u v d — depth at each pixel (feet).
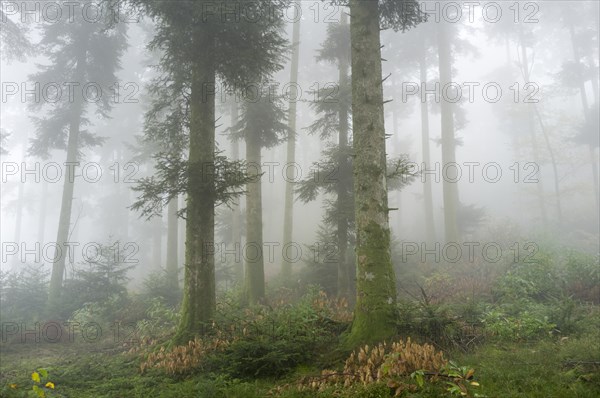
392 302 26.16
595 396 16.46
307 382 21.09
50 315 51.42
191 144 32.91
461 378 17.43
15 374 29.58
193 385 22.25
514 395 16.85
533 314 29.86
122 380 25.03
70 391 24.02
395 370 19.31
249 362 23.88
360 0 30.12
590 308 33.27
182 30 31.96
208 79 33.73
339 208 46.42
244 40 32.53
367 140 28.43
